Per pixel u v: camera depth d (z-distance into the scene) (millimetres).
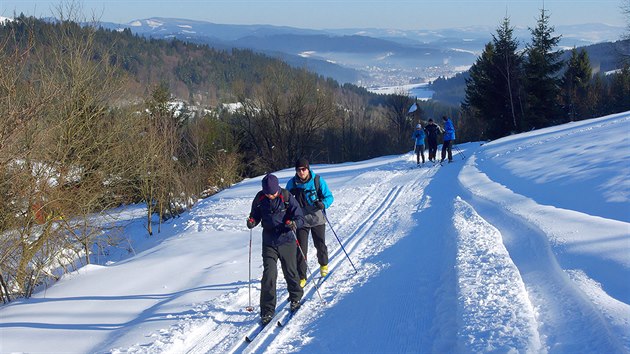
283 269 6441
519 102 43375
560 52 43094
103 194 12680
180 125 28469
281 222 6391
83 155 11617
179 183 19047
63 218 9992
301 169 7391
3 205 8914
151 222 17844
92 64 12602
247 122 40625
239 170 37281
